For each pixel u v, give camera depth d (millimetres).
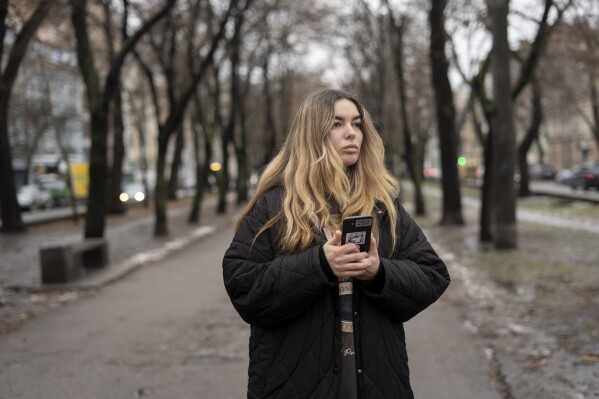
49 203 37250
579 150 62875
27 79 27516
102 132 11453
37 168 42969
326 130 2049
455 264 10320
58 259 8867
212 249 13852
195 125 38719
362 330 1947
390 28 21469
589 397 4051
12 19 11156
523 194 29469
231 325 6402
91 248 10016
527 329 5836
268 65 35344
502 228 11789
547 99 35500
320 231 1989
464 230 16250
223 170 27734
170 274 10156
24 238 18297
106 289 8734
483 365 4828
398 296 1930
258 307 1919
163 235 17438
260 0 21531
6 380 4680
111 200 27734
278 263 1907
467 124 70875
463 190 40844
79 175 40906
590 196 27203
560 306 6719
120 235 18062
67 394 4359
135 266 11016
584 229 15305
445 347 5379
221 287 8750
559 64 24812
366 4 23859
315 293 1865
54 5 11156
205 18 20469
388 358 1963
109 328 6316
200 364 5047
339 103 2113
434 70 16922
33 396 4328
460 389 4305
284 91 36812
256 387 1997
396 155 32312
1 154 19406
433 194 39125
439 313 6707
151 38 17500
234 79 27297
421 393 4254
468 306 6984
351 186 2092
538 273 8984
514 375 4551
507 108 11719
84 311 7191
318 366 1908
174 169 31984
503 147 11727
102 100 11547
